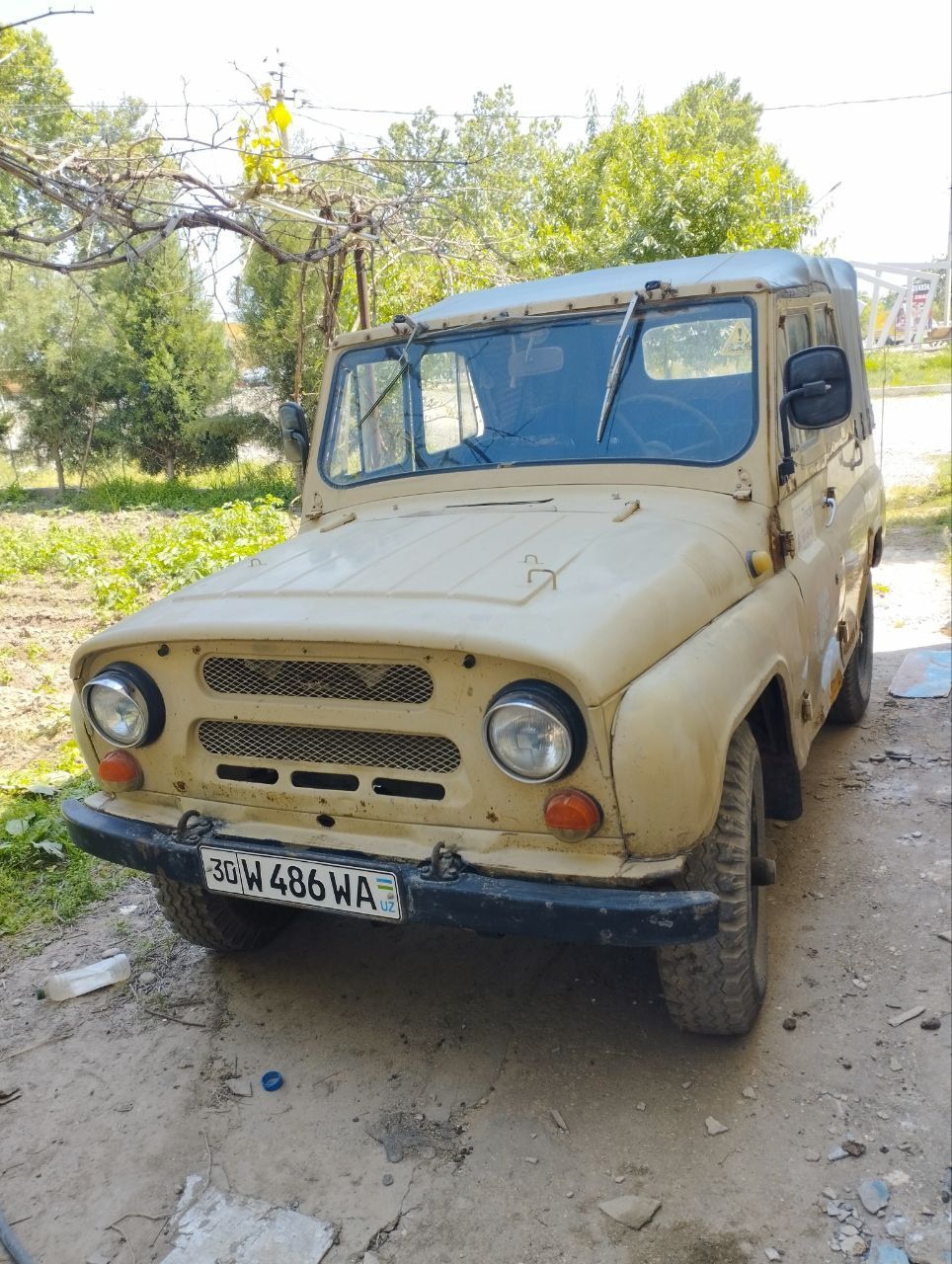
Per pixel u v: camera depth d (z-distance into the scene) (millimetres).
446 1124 2883
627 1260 2410
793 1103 2859
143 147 7020
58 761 5762
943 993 3285
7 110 7637
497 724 2412
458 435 3865
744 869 2805
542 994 3453
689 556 2938
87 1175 2785
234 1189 2699
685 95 37281
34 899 4277
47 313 18547
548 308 3750
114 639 2961
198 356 19609
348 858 2688
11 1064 3271
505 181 21844
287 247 10992
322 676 2729
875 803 4684
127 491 18734
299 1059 3211
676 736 2422
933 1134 2715
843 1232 2438
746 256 4184
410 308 10875
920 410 20766
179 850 2922
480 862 2557
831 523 4320
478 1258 2439
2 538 12539
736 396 3461
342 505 4020
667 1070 3031
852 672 5281
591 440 3600
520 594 2637
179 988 3646
